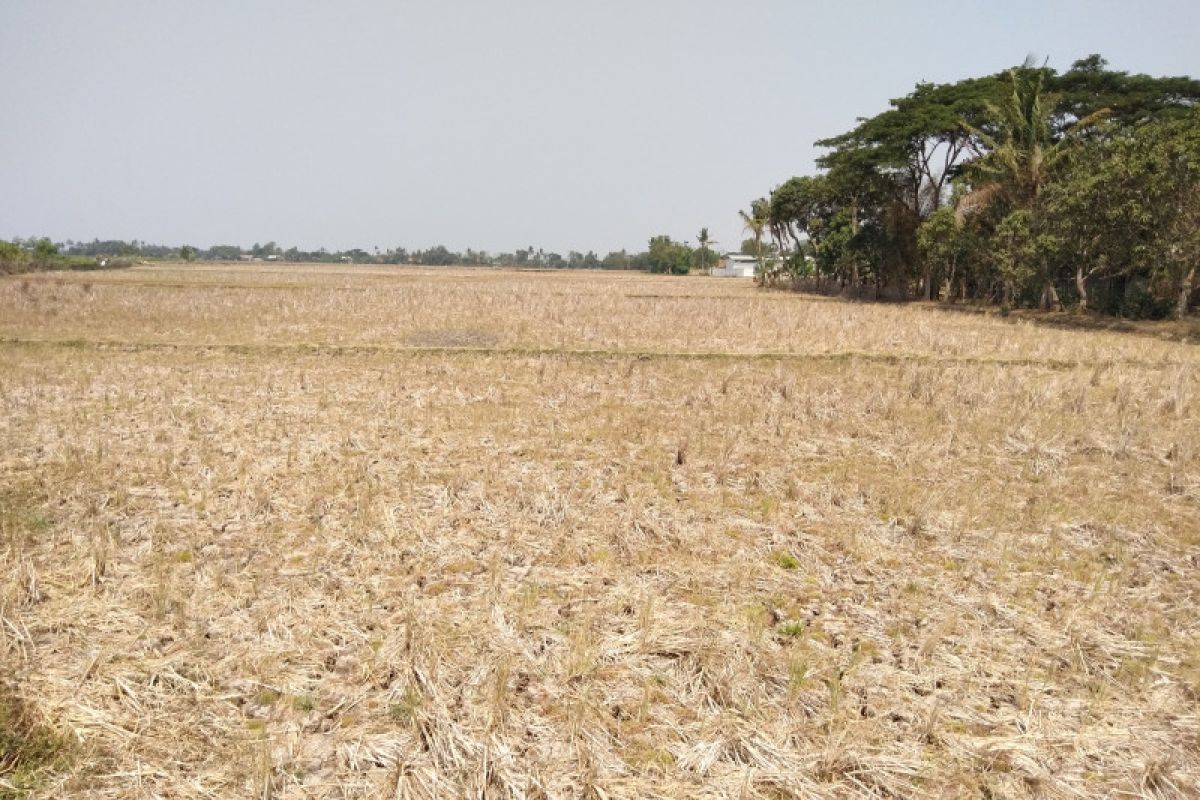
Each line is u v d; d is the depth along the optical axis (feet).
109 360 43.78
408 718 11.82
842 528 19.75
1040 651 14.15
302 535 18.63
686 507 21.11
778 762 11.01
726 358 49.08
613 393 36.83
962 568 17.63
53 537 18.10
